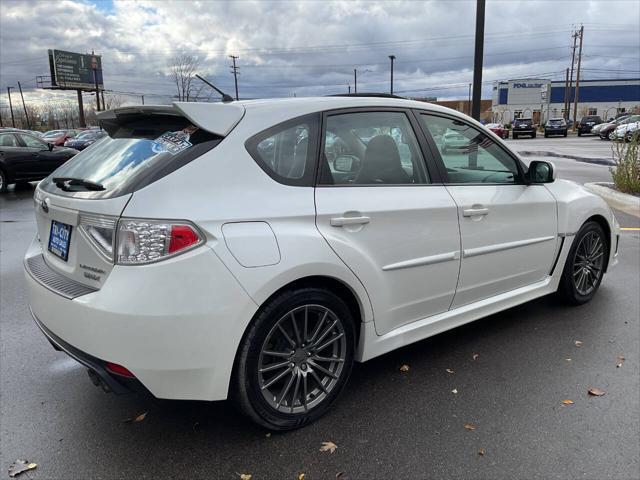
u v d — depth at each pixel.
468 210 3.33
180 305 2.22
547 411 2.90
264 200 2.48
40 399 3.05
